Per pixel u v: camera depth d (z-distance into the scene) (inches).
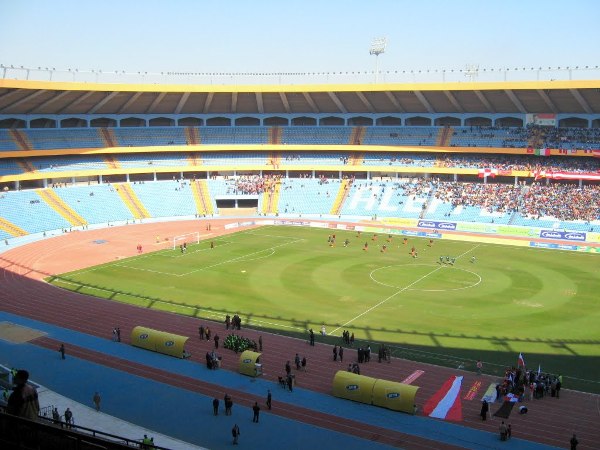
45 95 3671.3
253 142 4520.2
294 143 4503.0
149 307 2204.7
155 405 1414.9
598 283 2527.1
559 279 2596.0
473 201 3892.7
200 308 2193.7
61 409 1375.5
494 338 1884.8
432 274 2679.6
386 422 1333.7
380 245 3326.8
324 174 4566.9
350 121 4589.1
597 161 3961.6
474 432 1280.8
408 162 4320.9
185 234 3614.7
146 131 4485.7
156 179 4488.2
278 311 2159.2
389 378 1583.4
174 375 1598.2
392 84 3909.9
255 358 1601.9
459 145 4180.6
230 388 1518.2
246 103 4421.8
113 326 1995.6
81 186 4087.1
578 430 1286.9
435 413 1379.2
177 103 4355.3
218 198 4333.2
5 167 3796.8
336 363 1689.2
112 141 4306.1
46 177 3914.9
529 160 4106.8
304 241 3427.7
